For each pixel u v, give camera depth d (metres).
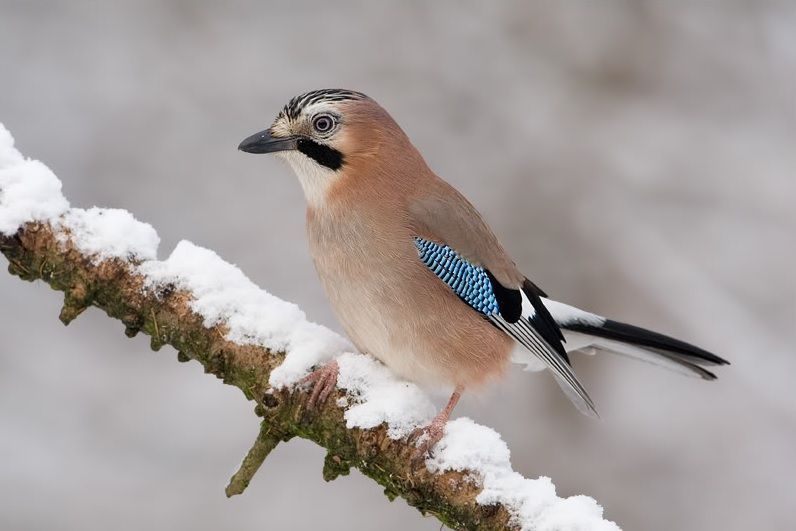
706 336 13.09
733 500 11.93
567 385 8.33
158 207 13.35
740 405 12.63
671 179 14.09
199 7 14.18
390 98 14.20
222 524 11.48
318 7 14.41
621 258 13.48
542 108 14.28
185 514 11.47
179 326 6.27
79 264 6.21
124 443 12.02
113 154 13.46
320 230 7.60
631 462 12.19
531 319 7.97
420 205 7.59
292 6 14.43
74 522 11.14
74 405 12.21
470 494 5.57
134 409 12.30
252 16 14.32
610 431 12.37
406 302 7.34
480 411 12.27
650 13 14.56
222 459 12.02
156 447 12.03
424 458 5.80
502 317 7.72
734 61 14.60
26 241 6.22
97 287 6.24
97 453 11.88
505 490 5.50
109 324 12.80
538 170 13.93
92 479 11.57
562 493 11.99
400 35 14.45
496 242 8.08
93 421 12.16
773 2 14.68
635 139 14.20
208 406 12.45
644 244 13.63
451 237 7.57
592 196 13.84
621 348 9.02
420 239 7.46
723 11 14.65
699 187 14.08
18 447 11.72
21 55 13.80
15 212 6.20
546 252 13.59
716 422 12.48
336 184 7.57
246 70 14.05
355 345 7.59
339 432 6.08
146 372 12.62
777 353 13.00
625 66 14.52
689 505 11.91
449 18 14.55
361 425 6.00
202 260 6.43
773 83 14.56
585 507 5.25
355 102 7.68
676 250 13.71
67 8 14.02
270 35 14.27
